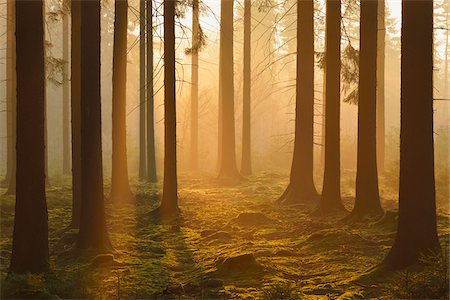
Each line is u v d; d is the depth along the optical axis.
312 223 14.95
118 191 21.05
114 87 21.36
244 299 8.45
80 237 12.32
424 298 7.79
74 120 15.05
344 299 8.05
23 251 10.00
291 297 8.34
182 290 9.12
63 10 21.08
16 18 9.95
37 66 9.99
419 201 9.34
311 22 19.28
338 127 16.66
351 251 11.28
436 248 9.26
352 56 18.33
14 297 8.45
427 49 9.34
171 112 17.47
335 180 16.58
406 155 9.43
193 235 14.60
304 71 19.16
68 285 9.23
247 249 12.13
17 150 10.09
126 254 12.31
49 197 21.30
